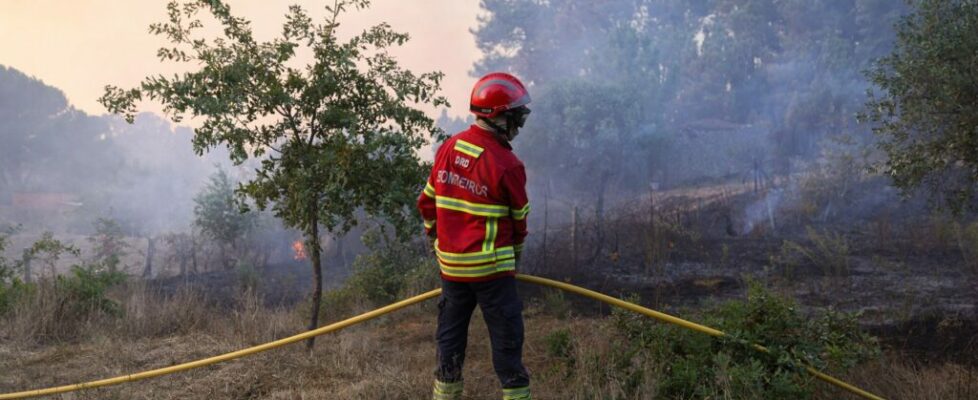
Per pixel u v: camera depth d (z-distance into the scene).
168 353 6.38
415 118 6.71
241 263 15.81
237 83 6.26
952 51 7.55
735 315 5.37
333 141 6.38
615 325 6.01
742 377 4.80
